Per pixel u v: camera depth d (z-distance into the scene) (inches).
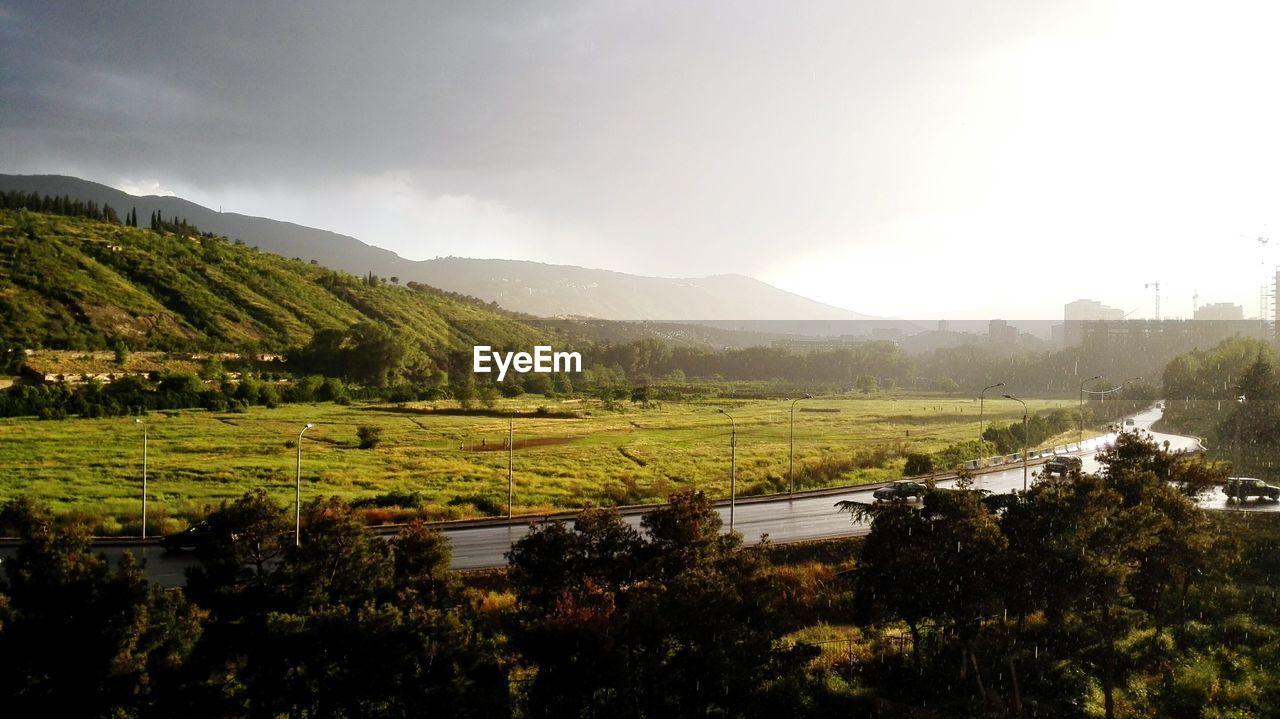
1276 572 1642.5
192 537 1759.4
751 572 1138.7
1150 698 1195.9
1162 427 4365.2
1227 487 2164.1
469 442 4175.7
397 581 1119.0
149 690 855.7
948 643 1326.3
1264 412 3479.3
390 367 7662.4
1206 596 1533.0
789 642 1306.6
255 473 2979.8
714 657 979.9
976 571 1122.7
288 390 6023.6
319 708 901.2
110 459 3208.7
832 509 2266.2
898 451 3548.2
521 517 2167.8
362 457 3506.4
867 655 1291.8
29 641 828.0
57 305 7465.6
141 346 7219.5
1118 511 1239.5
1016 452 3444.9
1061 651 1318.9
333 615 906.1
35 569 856.9
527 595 1115.3
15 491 2487.7
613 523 1146.7
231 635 959.6
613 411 6190.9
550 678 928.9
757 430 4950.8
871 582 1190.9
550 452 3831.2
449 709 879.1
